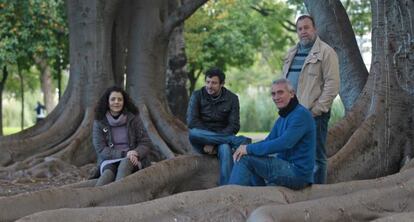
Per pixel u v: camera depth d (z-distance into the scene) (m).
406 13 10.23
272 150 7.11
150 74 14.68
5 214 7.17
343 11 13.07
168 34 14.73
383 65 10.37
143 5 14.73
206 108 8.76
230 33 35.47
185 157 8.94
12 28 25.14
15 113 52.72
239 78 49.53
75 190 7.73
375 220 6.76
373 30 10.63
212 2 34.19
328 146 10.21
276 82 7.14
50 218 6.35
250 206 7.12
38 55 27.56
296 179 7.29
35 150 13.98
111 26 14.88
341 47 12.85
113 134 9.13
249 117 42.91
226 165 8.60
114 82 14.97
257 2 36.88
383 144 10.03
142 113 14.21
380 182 8.12
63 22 25.34
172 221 6.88
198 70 37.94
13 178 12.57
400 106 10.17
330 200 7.27
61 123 14.40
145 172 8.47
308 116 7.12
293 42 39.72
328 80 8.09
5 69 29.78
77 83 14.68
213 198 7.10
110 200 7.96
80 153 13.97
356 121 10.62
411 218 6.73
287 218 6.76
